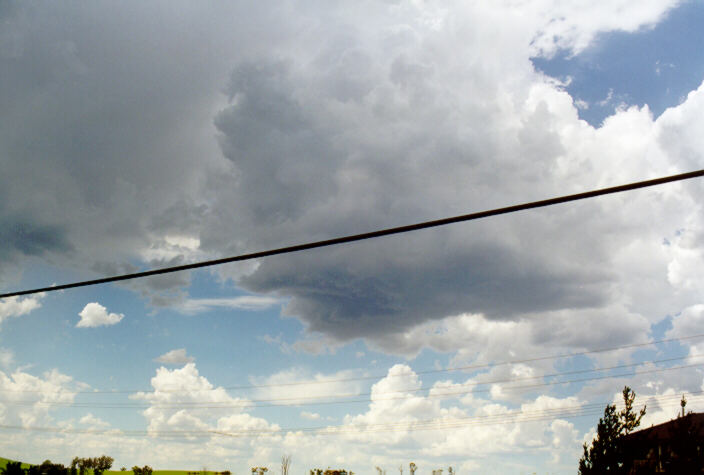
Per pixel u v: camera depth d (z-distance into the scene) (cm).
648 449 2977
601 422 3103
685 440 2859
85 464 10838
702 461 2805
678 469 2817
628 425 3036
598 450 3041
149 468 11325
